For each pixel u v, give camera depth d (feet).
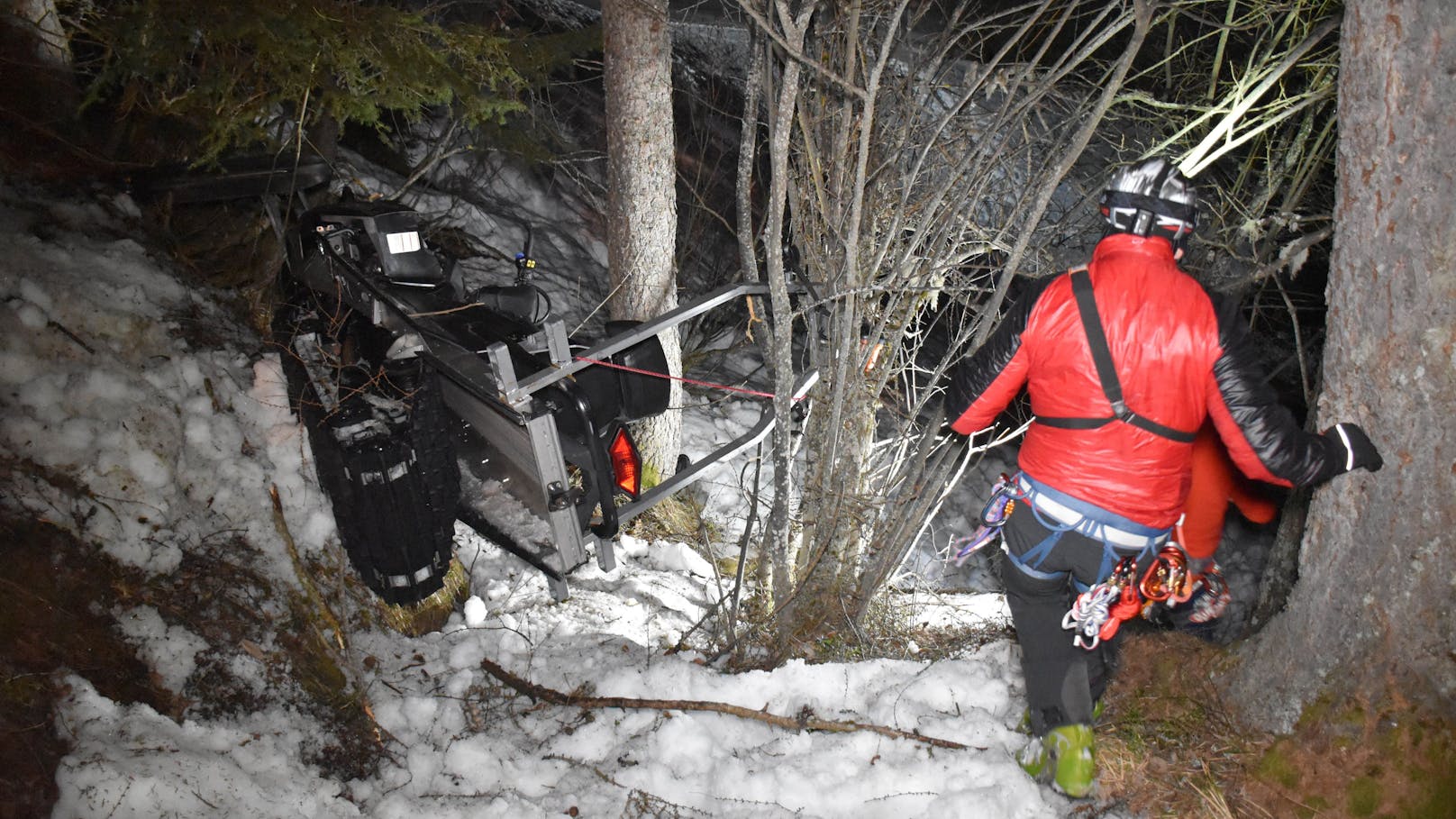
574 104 31.17
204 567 10.57
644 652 11.89
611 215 16.87
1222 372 8.12
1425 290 7.84
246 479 11.48
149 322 12.03
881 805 9.49
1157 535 8.68
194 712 9.53
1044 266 13.38
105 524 10.10
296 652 10.50
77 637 9.35
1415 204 7.75
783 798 9.63
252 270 14.84
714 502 19.51
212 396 11.96
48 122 14.58
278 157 15.90
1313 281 18.38
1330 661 8.93
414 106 15.75
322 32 13.57
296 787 9.17
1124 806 9.23
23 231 12.46
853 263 10.55
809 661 11.88
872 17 11.32
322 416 12.06
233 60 14.42
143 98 15.52
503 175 28.78
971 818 9.18
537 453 10.74
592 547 15.17
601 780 9.87
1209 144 10.37
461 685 11.03
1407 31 7.51
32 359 10.67
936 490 12.17
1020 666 11.37
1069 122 11.88
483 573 13.55
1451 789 8.38
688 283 26.30
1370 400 8.34
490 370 10.80
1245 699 9.64
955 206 11.09
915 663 11.56
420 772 9.86
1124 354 8.20
